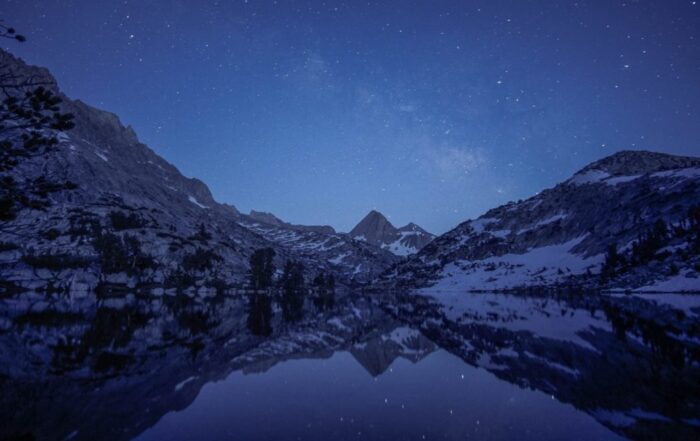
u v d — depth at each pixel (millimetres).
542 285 181375
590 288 141125
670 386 16234
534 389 16406
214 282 168250
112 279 143500
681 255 127500
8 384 17469
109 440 10961
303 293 189000
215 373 20172
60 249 143250
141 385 17531
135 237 171625
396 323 48031
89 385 17469
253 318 55281
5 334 33312
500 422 12398
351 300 123125
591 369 19797
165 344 30266
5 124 17922
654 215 183125
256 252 183250
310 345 30062
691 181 187500
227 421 12641
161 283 157625
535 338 31422
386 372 20391
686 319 43781
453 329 40594
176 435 11375
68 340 31641
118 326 42906
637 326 37875
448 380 18453
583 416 12812
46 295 104312
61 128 18953
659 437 10844
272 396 15766
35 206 18781
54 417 13016
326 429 11891
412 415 13289
